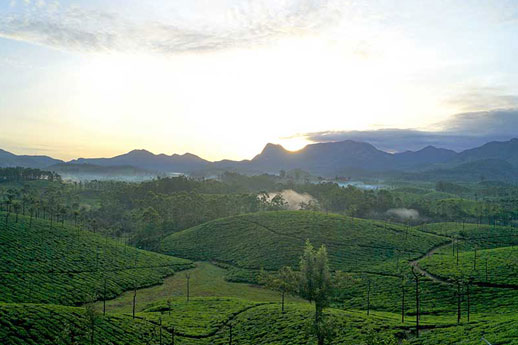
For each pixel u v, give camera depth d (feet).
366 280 426.92
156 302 392.27
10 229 498.69
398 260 495.82
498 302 321.32
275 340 268.62
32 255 443.32
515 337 204.85
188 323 315.58
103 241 575.38
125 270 490.08
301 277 292.20
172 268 543.80
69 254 481.46
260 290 457.68
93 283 422.00
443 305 334.85
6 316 240.12
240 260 561.43
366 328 269.64
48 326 244.01
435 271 425.69
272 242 593.83
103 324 270.46
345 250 542.57
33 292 358.64
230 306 368.68
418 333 255.91
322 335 247.50
